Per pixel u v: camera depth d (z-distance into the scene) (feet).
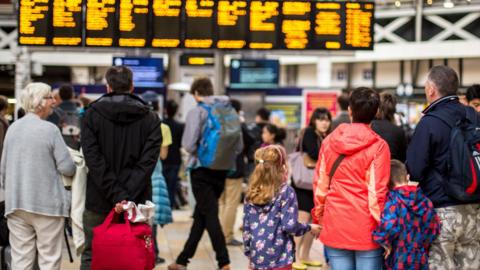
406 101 74.18
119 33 34.47
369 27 36.11
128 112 17.29
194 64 44.55
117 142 17.34
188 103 45.78
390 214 15.76
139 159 17.48
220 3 35.24
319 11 35.81
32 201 17.76
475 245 16.75
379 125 20.70
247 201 17.54
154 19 34.78
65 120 26.30
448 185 16.03
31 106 18.25
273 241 17.24
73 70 87.20
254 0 35.53
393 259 15.99
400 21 74.33
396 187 16.22
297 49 35.73
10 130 18.25
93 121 17.29
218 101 24.49
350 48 35.91
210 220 23.85
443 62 75.41
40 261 18.29
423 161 16.17
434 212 16.05
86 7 34.19
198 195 23.98
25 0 33.99
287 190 17.35
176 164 36.29
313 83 84.99
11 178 17.95
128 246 16.22
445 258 16.28
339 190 16.43
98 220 17.62
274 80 45.75
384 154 16.22
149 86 42.80
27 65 56.70
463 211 16.25
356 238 16.14
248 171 41.45
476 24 69.97
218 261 23.89
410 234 15.89
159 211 24.56
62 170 18.02
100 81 82.79
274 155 17.34
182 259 24.13
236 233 34.01
